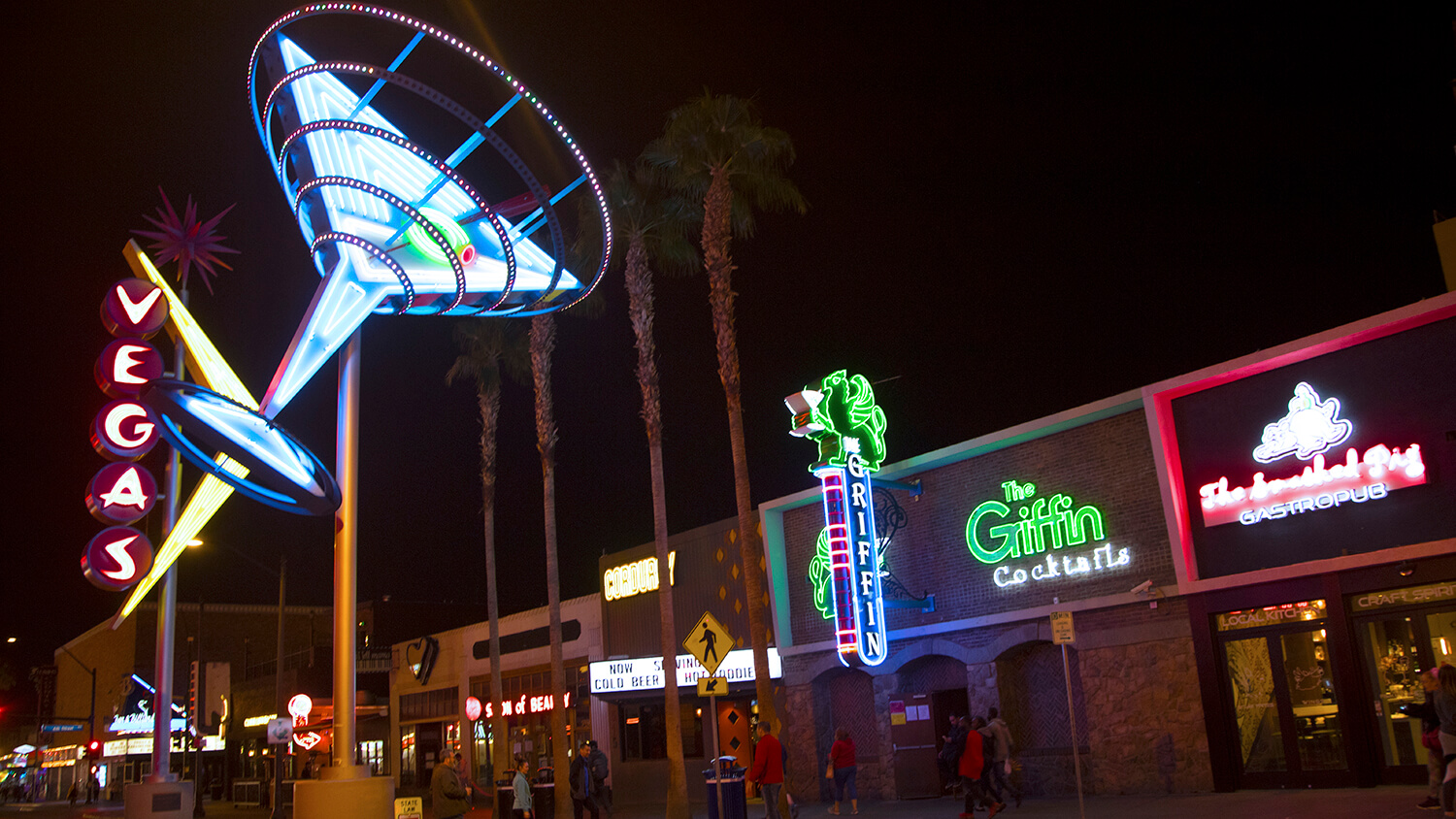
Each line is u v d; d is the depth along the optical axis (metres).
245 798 51.38
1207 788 19.31
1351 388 18.16
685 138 25.98
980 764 18.86
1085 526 21.89
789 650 27.61
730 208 26.23
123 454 19.31
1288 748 18.41
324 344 14.41
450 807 17.20
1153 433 20.48
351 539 14.33
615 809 31.78
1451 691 13.09
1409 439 17.39
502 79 13.96
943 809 21.47
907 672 25.42
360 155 14.30
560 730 29.58
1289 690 18.58
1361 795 16.28
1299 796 17.16
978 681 23.27
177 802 21.16
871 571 24.39
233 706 62.31
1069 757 21.81
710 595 31.92
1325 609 18.22
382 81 13.84
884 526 25.23
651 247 28.31
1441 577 16.72
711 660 16.86
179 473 22.80
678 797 24.44
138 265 19.69
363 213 14.43
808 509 28.06
